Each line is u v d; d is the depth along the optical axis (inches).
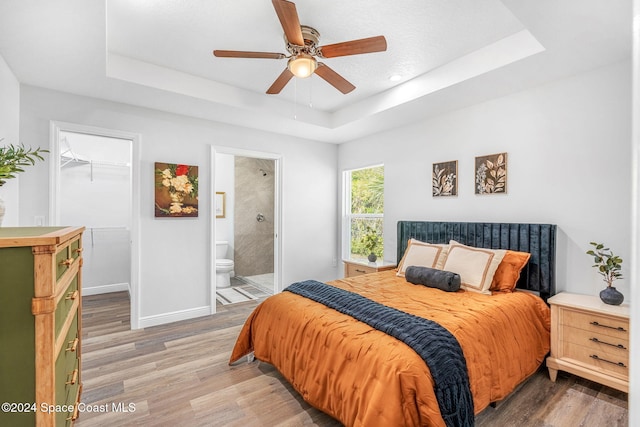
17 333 40.2
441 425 56.6
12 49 85.2
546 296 104.7
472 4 79.5
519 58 91.6
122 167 190.9
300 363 80.2
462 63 105.2
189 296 143.9
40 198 109.3
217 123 150.2
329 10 81.7
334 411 69.6
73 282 62.4
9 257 39.8
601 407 79.9
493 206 122.6
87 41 82.0
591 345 85.7
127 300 169.8
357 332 71.7
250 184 241.4
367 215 182.9
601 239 97.0
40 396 41.0
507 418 75.7
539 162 109.9
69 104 115.0
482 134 125.6
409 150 154.3
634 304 17.0
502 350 77.9
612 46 84.5
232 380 93.7
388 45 98.3
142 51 102.0
